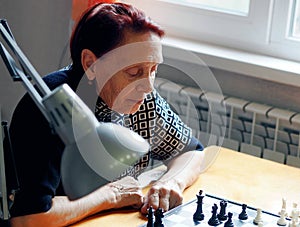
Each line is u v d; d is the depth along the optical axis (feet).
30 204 5.04
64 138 3.56
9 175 4.50
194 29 8.65
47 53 9.11
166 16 8.81
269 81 7.93
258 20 8.17
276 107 7.93
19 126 5.13
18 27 9.29
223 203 5.37
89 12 5.12
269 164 6.65
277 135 7.67
